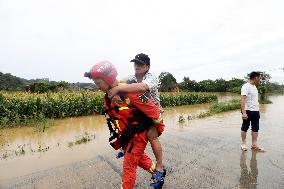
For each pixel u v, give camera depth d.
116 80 2.98
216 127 9.83
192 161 5.25
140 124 3.16
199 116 13.58
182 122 11.49
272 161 5.21
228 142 6.98
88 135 8.62
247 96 6.09
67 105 14.27
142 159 3.64
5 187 4.13
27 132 9.50
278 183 4.08
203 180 4.21
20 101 12.54
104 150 6.44
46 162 5.56
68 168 4.95
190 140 7.31
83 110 15.17
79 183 4.19
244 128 6.13
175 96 24.17
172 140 7.33
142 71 3.49
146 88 2.94
